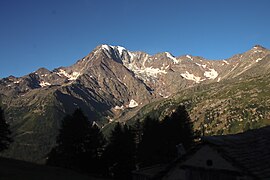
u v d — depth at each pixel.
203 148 19.02
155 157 88.88
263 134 18.61
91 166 91.31
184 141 87.56
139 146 93.38
